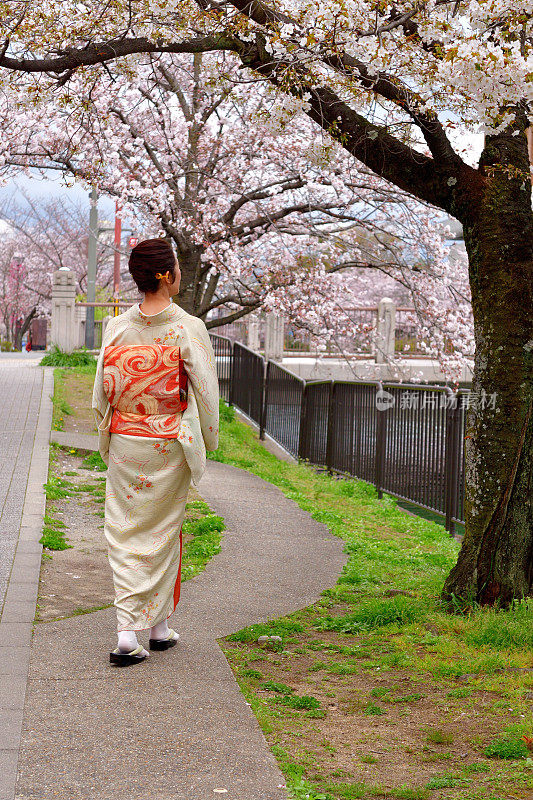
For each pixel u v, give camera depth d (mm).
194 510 8359
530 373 5328
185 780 2781
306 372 20094
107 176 12242
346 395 12281
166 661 4105
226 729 3270
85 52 6359
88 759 2902
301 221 13633
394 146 5547
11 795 2596
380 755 3215
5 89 8156
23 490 8164
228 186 12016
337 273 14961
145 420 4027
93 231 28031
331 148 6523
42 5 7398
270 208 14070
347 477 12156
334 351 20547
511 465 5348
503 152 5344
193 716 3375
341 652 4648
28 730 3131
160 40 6512
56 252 41625
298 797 2689
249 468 11859
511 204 5289
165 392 4031
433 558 7324
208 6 6191
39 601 5109
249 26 5629
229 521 8086
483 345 5422
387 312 21219
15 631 4406
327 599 5781
